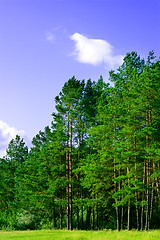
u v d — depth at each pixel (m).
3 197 54.56
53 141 35.66
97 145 32.31
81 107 35.22
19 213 45.44
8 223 44.94
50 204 36.31
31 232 28.58
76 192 35.78
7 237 23.89
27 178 41.22
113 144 29.16
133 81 29.30
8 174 56.75
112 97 30.62
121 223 31.19
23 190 42.84
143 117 27.56
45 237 22.16
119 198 27.91
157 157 24.38
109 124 29.50
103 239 18.61
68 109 34.75
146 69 27.00
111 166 30.09
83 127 35.84
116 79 31.41
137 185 25.08
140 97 26.70
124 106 29.31
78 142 35.12
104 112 30.75
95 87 39.22
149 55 30.14
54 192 34.12
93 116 36.22
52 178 35.38
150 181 25.80
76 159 35.28
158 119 26.06
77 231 27.84
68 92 35.25
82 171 32.50
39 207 39.69
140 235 20.30
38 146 49.06
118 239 18.38
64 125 34.69
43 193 38.50
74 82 35.75
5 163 59.06
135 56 34.44
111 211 37.19
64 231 28.39
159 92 25.38
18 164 55.38
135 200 27.14
